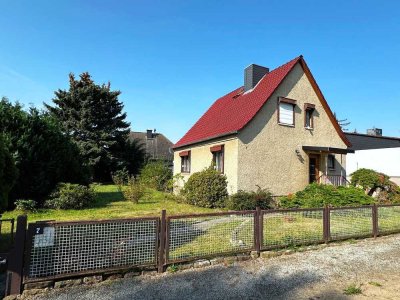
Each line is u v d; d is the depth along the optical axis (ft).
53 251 15.44
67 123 94.17
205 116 73.05
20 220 14.84
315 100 55.77
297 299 14.79
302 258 21.45
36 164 40.65
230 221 20.76
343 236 26.03
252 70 59.62
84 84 99.30
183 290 15.56
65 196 38.88
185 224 19.22
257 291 15.62
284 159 50.49
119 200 49.62
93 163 92.12
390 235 29.25
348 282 17.15
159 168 78.23
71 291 15.20
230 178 47.42
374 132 125.18
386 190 49.75
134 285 16.08
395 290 16.10
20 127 39.70
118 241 17.04
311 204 39.34
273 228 22.61
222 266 19.36
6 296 14.38
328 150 52.26
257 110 47.70
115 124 101.35
